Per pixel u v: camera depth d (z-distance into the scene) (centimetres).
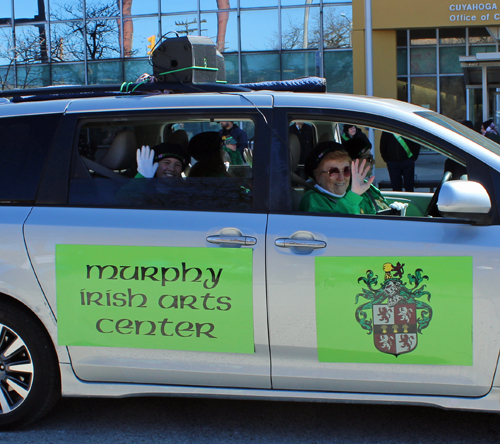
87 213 305
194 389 304
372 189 400
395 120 295
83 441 313
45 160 314
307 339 288
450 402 286
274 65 1884
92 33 1922
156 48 342
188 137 328
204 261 291
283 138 299
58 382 317
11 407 318
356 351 286
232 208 297
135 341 302
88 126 316
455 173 385
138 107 312
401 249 280
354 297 283
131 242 296
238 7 1867
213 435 319
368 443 307
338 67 1862
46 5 1919
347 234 285
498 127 1514
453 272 276
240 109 304
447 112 1917
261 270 288
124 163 317
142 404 360
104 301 301
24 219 308
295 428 325
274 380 296
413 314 280
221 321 293
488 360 277
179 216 298
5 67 1920
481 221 279
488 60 1326
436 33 1880
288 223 290
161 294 296
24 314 309
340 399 294
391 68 1844
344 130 387
